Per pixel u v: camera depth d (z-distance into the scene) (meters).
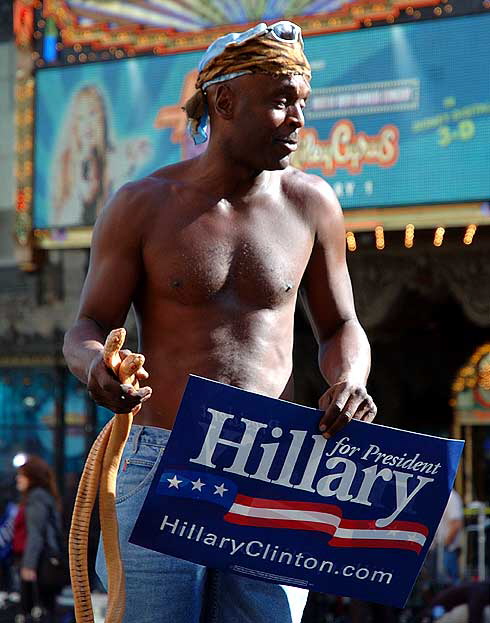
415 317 19.69
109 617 3.05
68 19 18.12
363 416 3.16
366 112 16.16
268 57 3.31
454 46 15.73
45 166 18.27
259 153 3.39
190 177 3.54
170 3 17.48
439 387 22.80
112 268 3.50
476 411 22.59
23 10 18.28
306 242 3.59
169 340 3.47
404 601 3.23
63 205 18.19
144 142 17.66
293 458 3.11
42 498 13.08
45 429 20.58
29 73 18.38
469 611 8.07
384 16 16.02
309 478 3.13
